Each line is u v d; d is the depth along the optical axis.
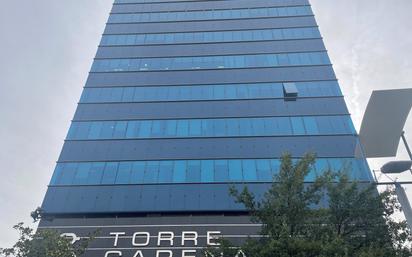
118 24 45.56
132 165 29.55
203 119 33.16
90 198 27.09
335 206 14.07
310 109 33.34
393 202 13.86
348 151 29.36
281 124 32.12
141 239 24.17
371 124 10.53
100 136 31.92
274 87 35.88
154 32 44.41
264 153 29.84
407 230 13.09
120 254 23.28
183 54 40.91
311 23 43.44
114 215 26.25
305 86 35.62
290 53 39.72
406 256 12.38
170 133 32.03
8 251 14.82
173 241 23.94
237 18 45.72
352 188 14.16
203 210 26.06
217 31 44.00
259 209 13.85
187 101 35.03
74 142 31.41
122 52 41.41
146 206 26.45
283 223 12.03
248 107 34.00
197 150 30.48
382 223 13.49
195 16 46.81
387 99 10.22
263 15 45.66
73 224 25.39
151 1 49.84
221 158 29.73
